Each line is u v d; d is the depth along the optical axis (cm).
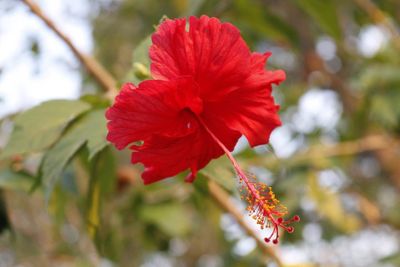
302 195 411
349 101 493
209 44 183
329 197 429
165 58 181
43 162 220
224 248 444
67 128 216
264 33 361
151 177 187
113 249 369
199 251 635
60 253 431
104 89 288
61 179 301
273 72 186
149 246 423
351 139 420
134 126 178
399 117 419
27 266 427
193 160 190
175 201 414
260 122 188
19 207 417
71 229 427
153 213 404
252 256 390
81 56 286
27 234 424
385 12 451
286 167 393
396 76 413
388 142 424
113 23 536
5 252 423
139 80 214
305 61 535
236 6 339
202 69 183
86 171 285
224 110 190
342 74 550
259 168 384
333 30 347
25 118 219
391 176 595
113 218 371
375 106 412
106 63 527
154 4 548
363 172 632
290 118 493
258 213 183
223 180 203
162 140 184
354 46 543
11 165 284
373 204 562
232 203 280
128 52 532
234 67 184
